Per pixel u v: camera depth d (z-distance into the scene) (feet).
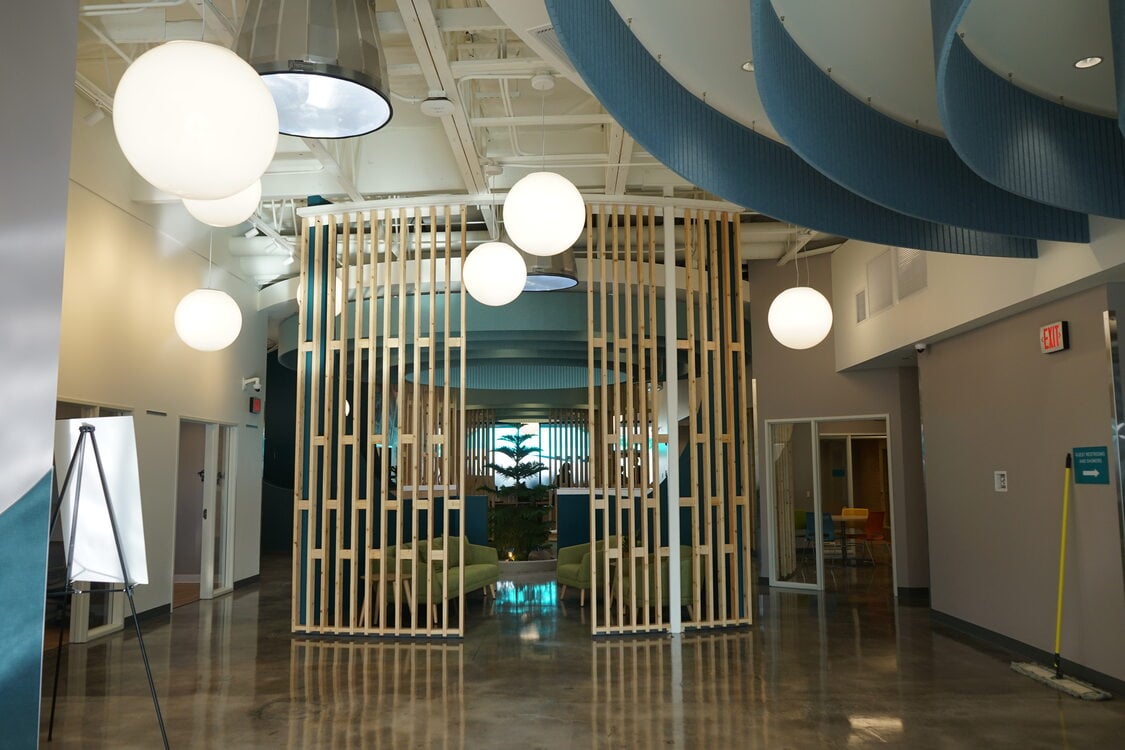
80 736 17.37
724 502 29.55
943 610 29.55
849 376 38.32
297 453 28.94
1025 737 17.20
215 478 37.11
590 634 27.81
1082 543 21.80
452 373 51.03
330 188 30.25
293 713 19.02
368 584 27.96
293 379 64.39
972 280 25.63
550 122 24.07
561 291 35.91
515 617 31.07
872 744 16.80
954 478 28.66
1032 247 22.24
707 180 16.96
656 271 36.32
